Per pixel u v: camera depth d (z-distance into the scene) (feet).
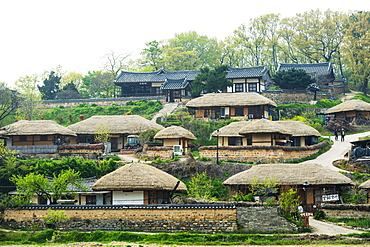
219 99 371.35
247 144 301.43
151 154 291.99
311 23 528.22
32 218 200.34
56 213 195.42
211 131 337.72
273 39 537.65
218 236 182.09
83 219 196.03
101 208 195.72
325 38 515.91
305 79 419.13
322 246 171.53
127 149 319.68
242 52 548.72
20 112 368.89
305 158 284.20
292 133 304.09
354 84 528.22
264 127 283.59
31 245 181.88
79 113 435.12
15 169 238.89
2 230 196.13
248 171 225.35
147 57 557.74
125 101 447.01
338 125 359.66
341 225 198.90
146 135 321.32
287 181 214.48
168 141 301.22
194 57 544.62
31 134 310.65
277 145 292.40
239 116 367.66
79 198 223.30
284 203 191.72
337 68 574.15
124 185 205.67
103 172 255.70
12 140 318.45
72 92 494.18
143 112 419.95
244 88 440.45
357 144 280.72
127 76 485.56
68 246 176.86
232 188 225.97
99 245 176.86
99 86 518.37
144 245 176.86
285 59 563.89
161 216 192.34
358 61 492.95
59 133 312.50
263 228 187.11
